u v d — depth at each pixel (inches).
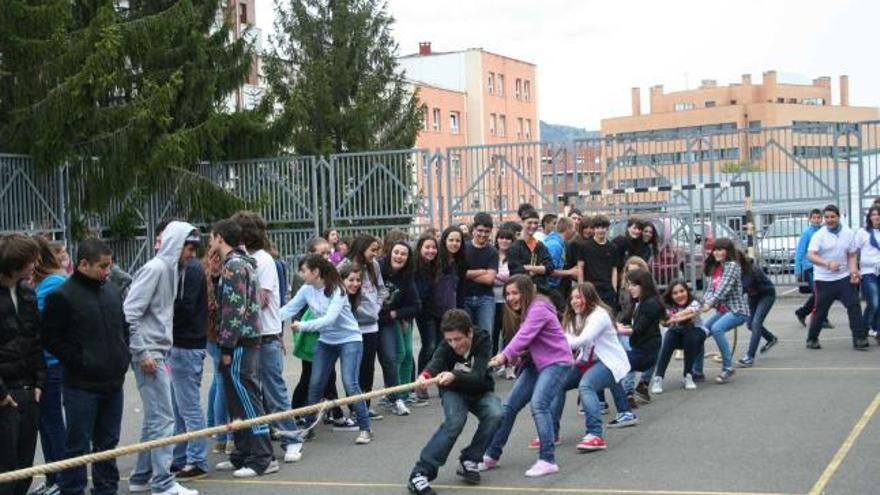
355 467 362.3
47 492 335.0
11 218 789.2
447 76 2844.5
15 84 827.4
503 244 550.6
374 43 1588.3
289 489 334.6
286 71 1521.9
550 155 963.3
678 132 922.7
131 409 501.0
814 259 598.9
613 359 378.3
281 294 476.7
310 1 1569.9
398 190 971.9
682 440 382.6
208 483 346.0
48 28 828.6
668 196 917.2
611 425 412.2
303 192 1002.7
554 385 344.5
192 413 348.5
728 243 506.6
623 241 579.5
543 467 340.5
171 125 981.8
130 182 853.8
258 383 354.9
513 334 354.3
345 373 404.8
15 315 293.0
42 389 328.8
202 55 1000.9
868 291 612.7
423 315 486.0
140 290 323.0
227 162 1023.0
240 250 357.7
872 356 569.6
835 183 893.2
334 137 1483.8
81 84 788.6
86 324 303.3
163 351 328.2
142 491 340.2
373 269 439.5
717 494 304.5
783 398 457.4
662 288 884.6
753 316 558.3
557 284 565.9
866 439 370.0
